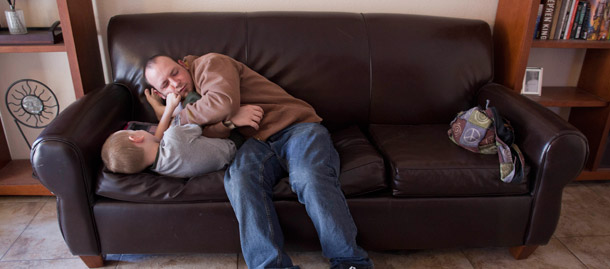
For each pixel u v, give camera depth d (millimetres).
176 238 1369
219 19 1718
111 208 1306
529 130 1406
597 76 2047
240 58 1688
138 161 1280
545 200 1390
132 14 1737
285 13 1762
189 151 1300
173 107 1479
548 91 2111
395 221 1406
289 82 1695
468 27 1820
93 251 1361
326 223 1241
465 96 1790
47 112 1997
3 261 1484
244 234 1237
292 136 1425
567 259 1557
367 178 1359
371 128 1714
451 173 1363
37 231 1654
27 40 1608
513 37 1860
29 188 1815
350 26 1747
